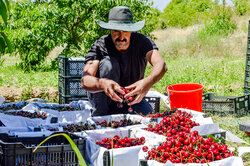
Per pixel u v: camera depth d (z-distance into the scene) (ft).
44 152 9.28
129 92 12.39
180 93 17.20
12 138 10.37
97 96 14.82
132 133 12.32
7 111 14.79
